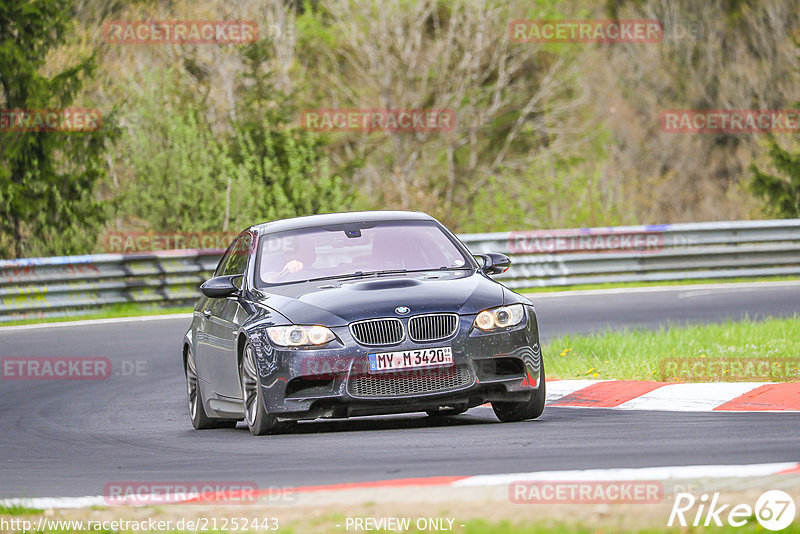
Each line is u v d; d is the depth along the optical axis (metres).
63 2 115.75
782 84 187.25
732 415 29.64
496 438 27.09
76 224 108.12
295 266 33.06
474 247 79.25
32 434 35.78
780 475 19.48
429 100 158.75
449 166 155.00
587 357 42.91
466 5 153.62
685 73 190.00
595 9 193.75
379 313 29.52
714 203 184.50
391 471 23.03
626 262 81.12
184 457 28.05
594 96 181.38
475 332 29.66
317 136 125.12
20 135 109.44
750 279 83.44
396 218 35.09
